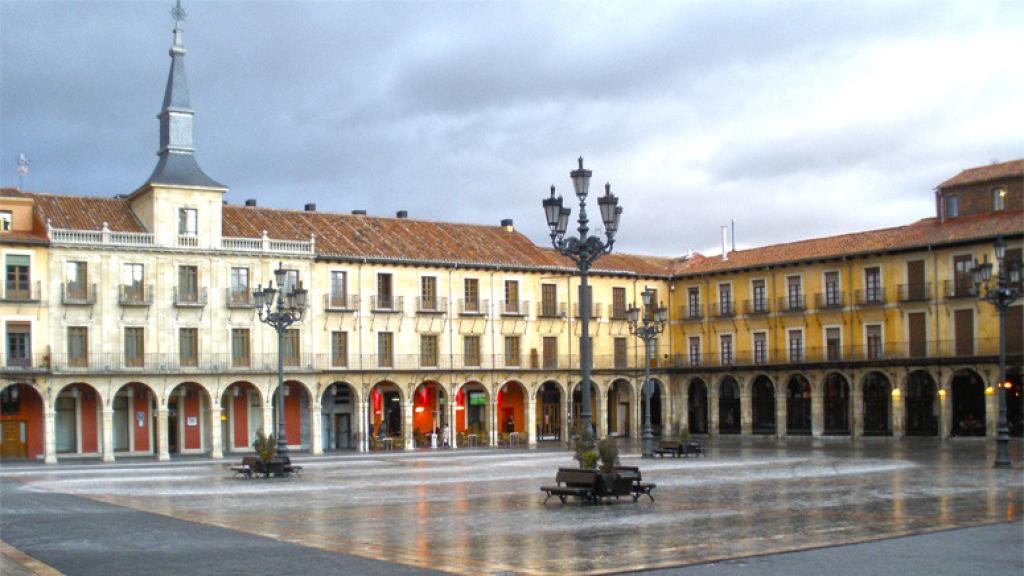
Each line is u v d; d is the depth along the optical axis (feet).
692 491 93.30
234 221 204.85
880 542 57.88
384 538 61.87
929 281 202.28
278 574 48.55
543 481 110.42
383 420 217.56
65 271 180.45
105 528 68.23
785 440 207.31
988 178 199.82
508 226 246.47
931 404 206.90
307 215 218.38
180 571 49.57
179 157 195.42
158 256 188.44
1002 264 121.08
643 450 154.40
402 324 212.02
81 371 177.27
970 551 54.29
